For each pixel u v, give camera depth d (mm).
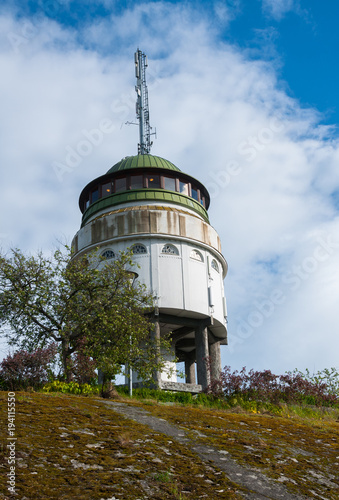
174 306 31188
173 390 30094
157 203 34562
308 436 12141
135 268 31656
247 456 9391
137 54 47594
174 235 32719
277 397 21844
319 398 22578
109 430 9711
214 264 35250
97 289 23359
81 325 22062
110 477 7285
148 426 10609
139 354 23078
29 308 22047
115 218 32969
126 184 35781
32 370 21031
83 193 38031
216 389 24312
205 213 37594
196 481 7746
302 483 8414
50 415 10156
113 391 18953
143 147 43906
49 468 7262
